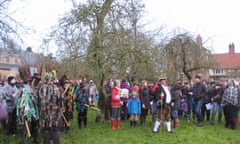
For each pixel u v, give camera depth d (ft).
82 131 35.70
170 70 88.63
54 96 24.73
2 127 36.68
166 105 36.55
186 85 46.52
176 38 92.32
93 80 43.52
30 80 27.55
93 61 39.99
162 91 36.65
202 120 41.93
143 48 42.83
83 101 37.45
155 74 61.62
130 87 47.26
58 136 25.12
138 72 48.24
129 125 40.93
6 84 32.12
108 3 42.24
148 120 45.83
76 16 42.04
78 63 41.09
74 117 47.91
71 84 35.06
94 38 40.75
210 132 37.35
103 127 38.78
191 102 44.91
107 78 42.73
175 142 31.71
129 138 32.94
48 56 49.85
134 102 39.40
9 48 33.68
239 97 40.42
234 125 40.47
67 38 43.09
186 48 92.43
